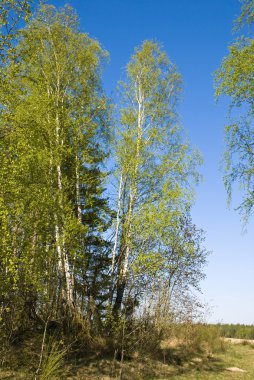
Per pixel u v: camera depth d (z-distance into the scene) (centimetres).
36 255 1244
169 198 1691
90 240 1875
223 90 1035
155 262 1623
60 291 1528
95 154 1895
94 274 1827
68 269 1564
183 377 1491
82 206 1878
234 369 1723
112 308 1667
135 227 1664
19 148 1227
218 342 2236
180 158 1838
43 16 1848
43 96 1681
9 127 1228
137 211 1706
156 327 1652
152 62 2012
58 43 1870
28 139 1305
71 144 1788
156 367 1549
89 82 1939
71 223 1471
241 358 2036
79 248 1614
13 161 1177
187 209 1700
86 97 1888
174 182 1806
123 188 1823
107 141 1917
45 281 1359
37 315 1469
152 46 2034
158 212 1642
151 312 1650
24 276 1254
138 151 1809
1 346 1277
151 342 1627
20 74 1479
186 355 1816
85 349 1486
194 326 2059
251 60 997
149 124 1939
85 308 1645
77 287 1697
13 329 1376
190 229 1697
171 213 1655
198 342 2052
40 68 1803
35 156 1325
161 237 1644
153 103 1959
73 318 1514
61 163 1677
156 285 1648
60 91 1842
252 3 1030
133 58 2027
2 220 1130
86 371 1357
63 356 1392
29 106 1573
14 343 1369
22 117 1390
